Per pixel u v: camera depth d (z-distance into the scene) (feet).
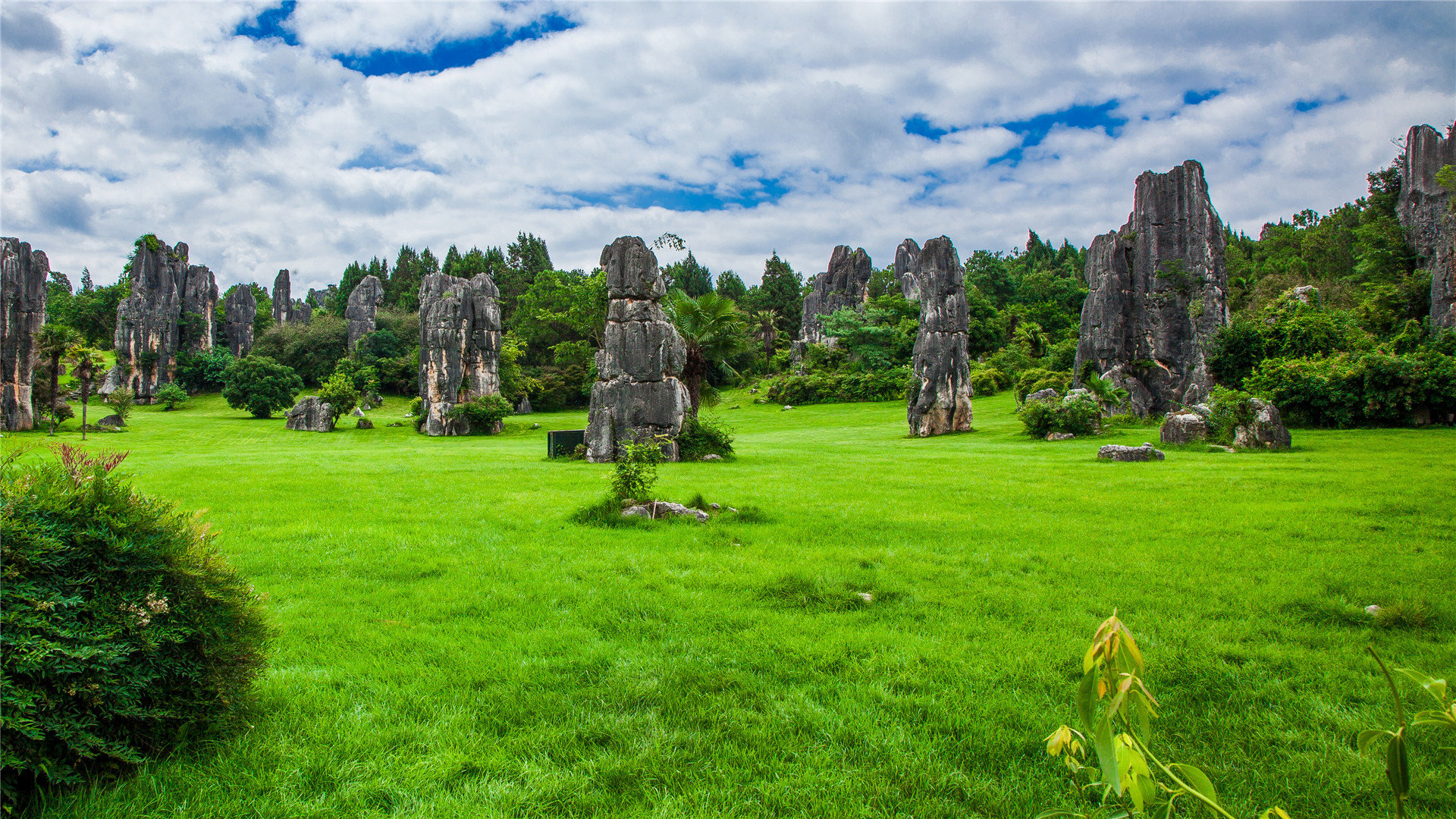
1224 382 135.64
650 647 20.95
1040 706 16.89
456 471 73.82
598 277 236.02
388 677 18.56
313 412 188.65
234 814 12.40
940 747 15.12
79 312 331.36
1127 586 27.25
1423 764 14.20
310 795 13.14
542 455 105.81
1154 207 159.02
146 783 12.89
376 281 317.22
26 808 11.98
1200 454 81.20
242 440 162.81
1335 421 107.24
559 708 16.87
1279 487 52.39
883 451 102.63
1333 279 208.54
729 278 465.47
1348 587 26.66
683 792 13.48
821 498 50.96
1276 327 133.39
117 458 14.47
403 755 14.56
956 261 140.87
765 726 16.02
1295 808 13.01
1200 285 155.12
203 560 14.65
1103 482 58.34
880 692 17.74
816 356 279.28
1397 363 102.94
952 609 24.59
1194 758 14.53
